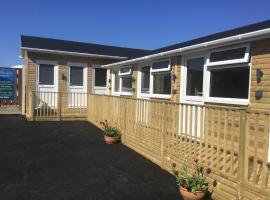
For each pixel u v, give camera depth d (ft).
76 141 30.76
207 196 16.07
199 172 16.93
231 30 29.91
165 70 30.53
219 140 15.65
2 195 16.10
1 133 34.68
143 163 22.76
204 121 17.06
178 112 19.70
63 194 16.38
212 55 23.45
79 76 51.60
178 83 28.37
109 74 50.47
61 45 54.54
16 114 52.26
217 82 23.20
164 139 21.40
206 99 24.13
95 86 52.80
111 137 29.43
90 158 24.09
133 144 27.12
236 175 14.64
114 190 17.10
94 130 37.63
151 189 17.33
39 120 45.29
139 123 25.82
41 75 48.57
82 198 15.88
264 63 18.76
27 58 47.55
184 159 18.80
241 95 20.75
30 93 45.85
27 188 17.19
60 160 23.36
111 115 33.35
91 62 52.24
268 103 18.44
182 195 15.78
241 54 20.51
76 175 19.71
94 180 18.76
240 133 14.15
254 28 22.88
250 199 13.60
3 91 55.72
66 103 49.65
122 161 23.27
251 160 16.96
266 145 13.03
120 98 30.37
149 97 34.50
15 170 20.61
